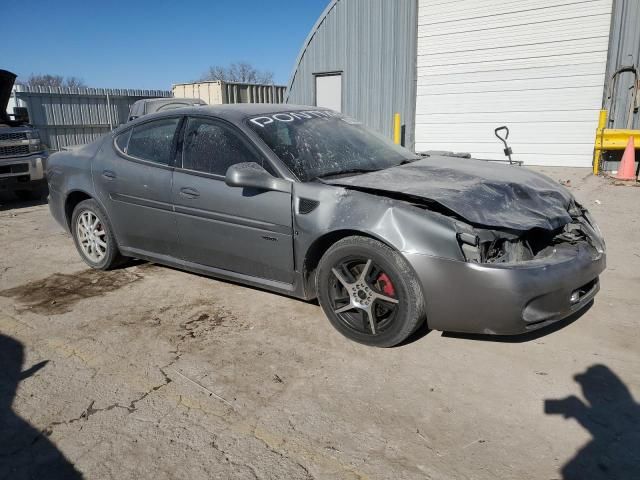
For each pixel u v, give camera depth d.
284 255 3.47
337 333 3.44
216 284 4.40
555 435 2.40
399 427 2.48
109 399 2.78
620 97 9.78
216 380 2.93
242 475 2.20
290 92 14.50
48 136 19.05
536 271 2.82
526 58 10.67
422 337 3.35
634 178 8.88
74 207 5.03
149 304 4.03
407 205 3.03
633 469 2.17
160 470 2.24
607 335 3.33
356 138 4.14
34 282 4.63
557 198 3.44
